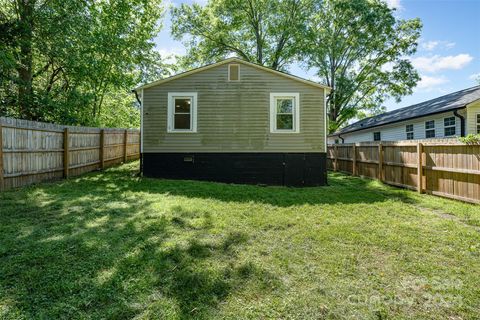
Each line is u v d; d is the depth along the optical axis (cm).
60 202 472
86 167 889
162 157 842
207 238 332
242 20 1898
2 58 719
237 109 846
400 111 1634
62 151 753
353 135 1945
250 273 250
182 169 841
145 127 846
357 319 193
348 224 400
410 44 1825
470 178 533
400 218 436
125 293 213
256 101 845
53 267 246
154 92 848
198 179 838
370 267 268
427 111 1173
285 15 1877
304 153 842
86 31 945
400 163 744
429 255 296
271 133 841
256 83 846
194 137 843
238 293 220
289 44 1916
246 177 838
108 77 1193
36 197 500
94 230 341
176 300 207
